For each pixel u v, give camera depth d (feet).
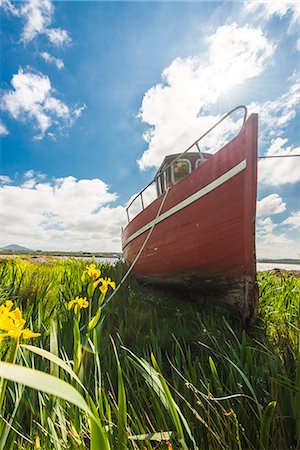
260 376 5.69
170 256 16.42
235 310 12.26
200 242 13.74
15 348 2.01
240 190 11.39
